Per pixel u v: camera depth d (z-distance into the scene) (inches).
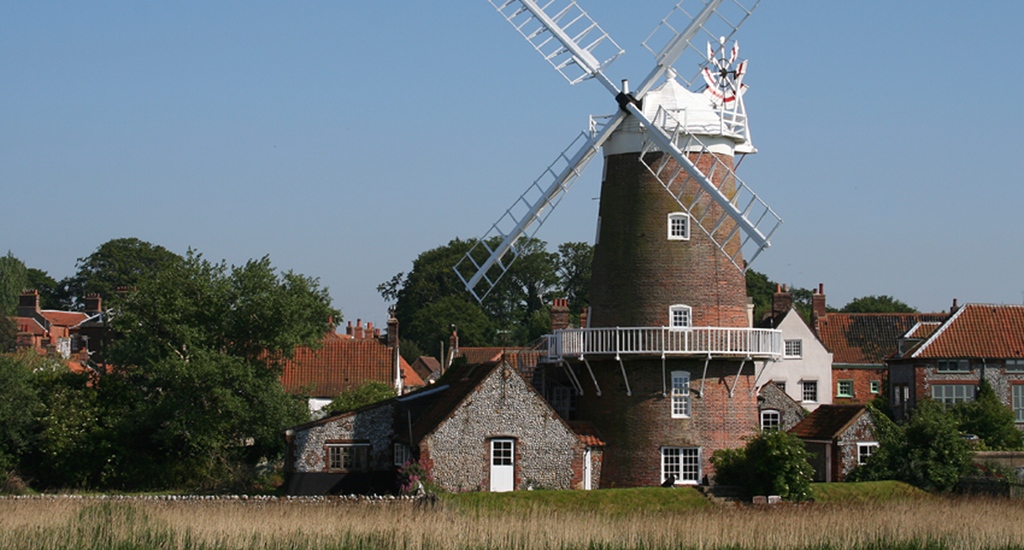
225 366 2409.0
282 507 1764.3
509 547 1519.4
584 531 1616.6
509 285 5669.3
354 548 1486.2
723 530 1640.0
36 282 6013.8
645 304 2130.9
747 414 2166.6
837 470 2234.3
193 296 2522.1
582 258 5689.0
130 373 2532.0
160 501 1836.9
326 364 3299.7
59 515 1657.2
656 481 2124.8
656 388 2142.0
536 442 2126.0
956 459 2171.5
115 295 2546.8
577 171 2212.1
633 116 2161.7
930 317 3727.9
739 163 2229.3
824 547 1577.3
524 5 2236.7
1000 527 1688.0
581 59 2199.8
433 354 5305.1
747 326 2171.5
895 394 3243.1
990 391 2967.5
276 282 2566.4
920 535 1648.6
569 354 2182.6
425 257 5703.7
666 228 2140.7
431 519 1644.9
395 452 2283.5
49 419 2362.2
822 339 3683.6
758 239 2039.9
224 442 2442.2
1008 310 3196.4
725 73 2194.9
